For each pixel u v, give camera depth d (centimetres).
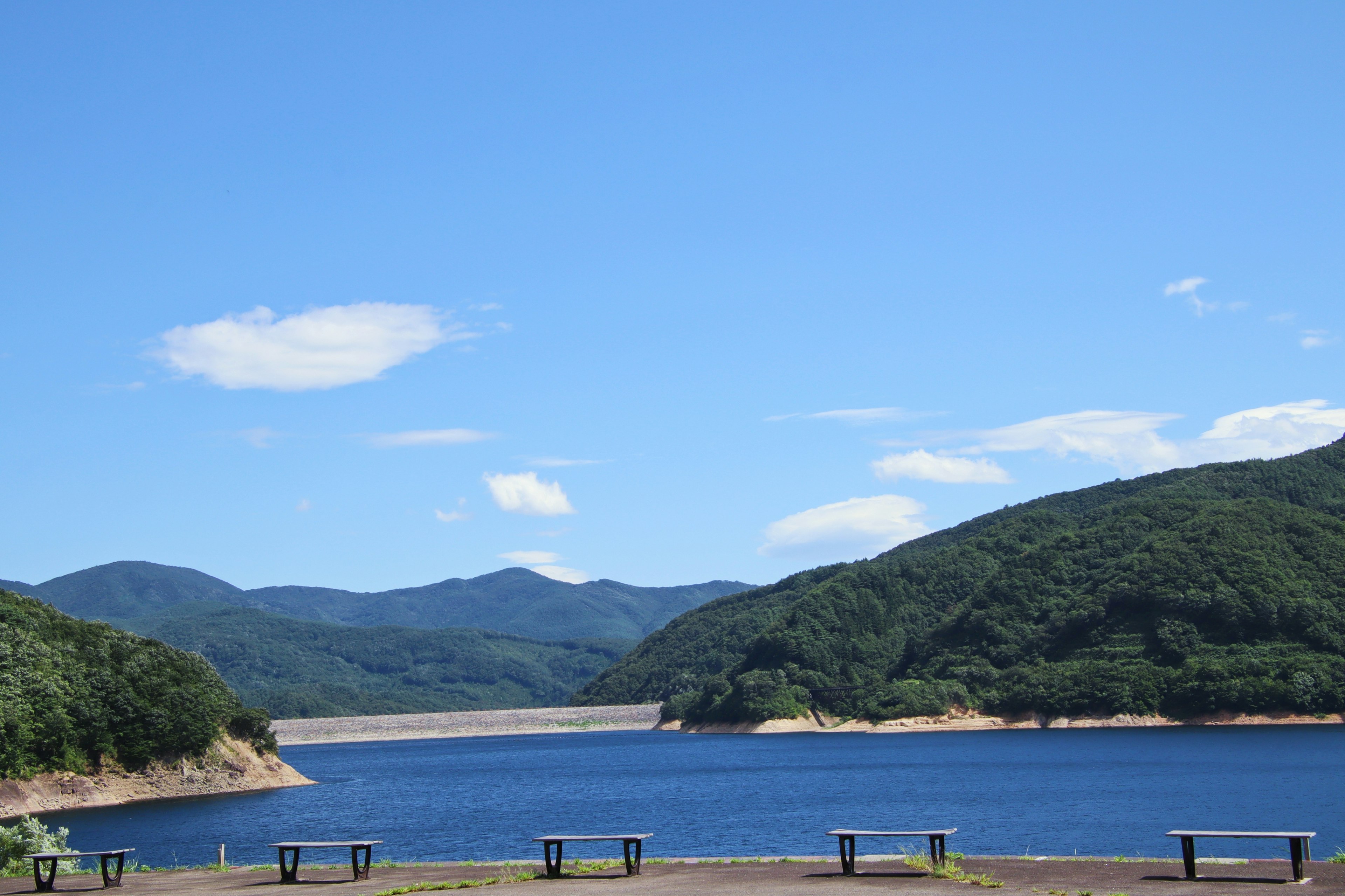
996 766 13725
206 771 13050
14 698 10769
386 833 8356
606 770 16750
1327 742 15225
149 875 4116
